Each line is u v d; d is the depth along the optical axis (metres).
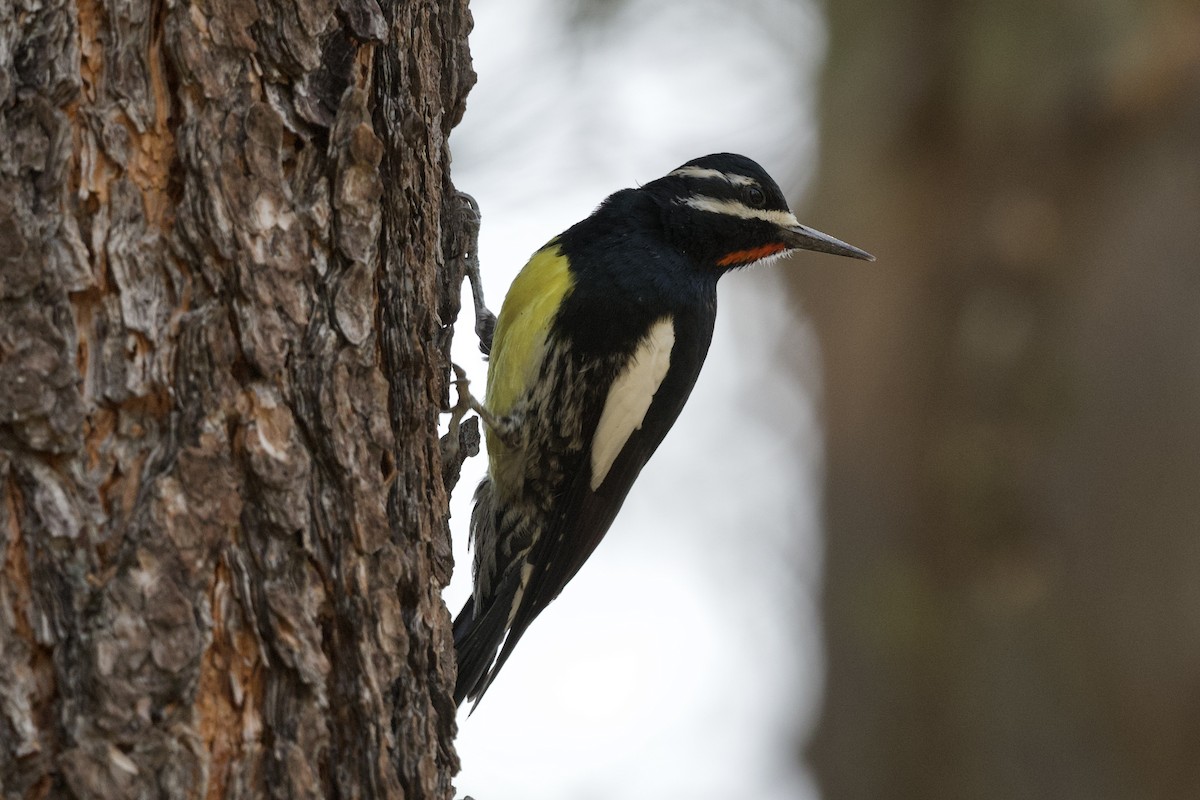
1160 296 13.80
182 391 5.87
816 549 16.38
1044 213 14.49
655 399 11.36
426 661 6.85
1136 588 13.55
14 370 5.50
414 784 6.55
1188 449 13.50
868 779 14.77
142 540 5.61
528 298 10.88
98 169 5.82
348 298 6.44
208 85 6.08
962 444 14.65
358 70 6.61
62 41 5.77
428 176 7.49
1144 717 13.40
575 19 17.06
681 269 11.37
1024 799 13.86
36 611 5.43
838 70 15.91
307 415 6.24
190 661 5.63
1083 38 14.34
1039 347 14.37
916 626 14.70
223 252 6.05
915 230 15.17
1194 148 13.91
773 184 11.89
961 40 14.96
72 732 5.38
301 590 6.10
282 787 5.86
